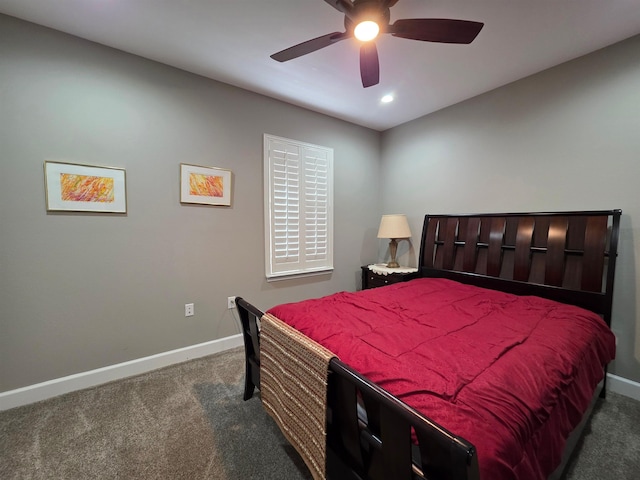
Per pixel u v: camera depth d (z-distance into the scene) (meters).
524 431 0.88
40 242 1.91
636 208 1.97
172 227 2.42
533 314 1.82
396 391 1.00
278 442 1.60
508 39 1.97
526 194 2.53
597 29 1.87
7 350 1.84
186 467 1.43
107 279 2.15
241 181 2.78
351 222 3.75
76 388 2.05
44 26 1.86
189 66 2.35
